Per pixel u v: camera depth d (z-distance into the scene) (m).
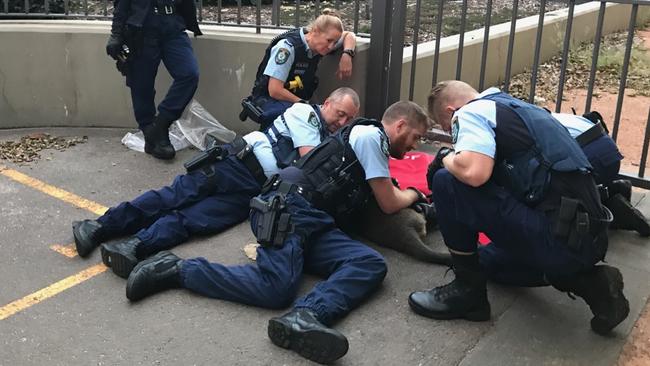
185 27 4.75
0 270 3.28
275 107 4.32
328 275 3.16
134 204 3.55
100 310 2.96
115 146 4.95
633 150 5.23
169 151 4.68
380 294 3.08
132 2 4.46
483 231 2.72
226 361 2.63
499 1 9.15
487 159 2.55
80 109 5.30
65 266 3.33
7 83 5.19
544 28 7.29
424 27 7.25
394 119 3.34
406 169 4.21
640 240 3.59
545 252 2.58
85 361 2.63
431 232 3.70
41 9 5.85
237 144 3.70
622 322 2.89
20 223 3.76
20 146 4.90
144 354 2.67
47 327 2.84
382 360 2.64
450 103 2.88
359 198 3.29
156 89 5.23
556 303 3.03
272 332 2.69
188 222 3.53
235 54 4.99
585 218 2.53
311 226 3.09
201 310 2.95
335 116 3.67
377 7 4.68
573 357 2.68
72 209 3.96
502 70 6.65
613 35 9.12
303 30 4.43
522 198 2.61
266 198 3.13
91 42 5.14
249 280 2.95
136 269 3.02
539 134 2.59
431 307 2.88
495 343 2.75
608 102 6.35
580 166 2.57
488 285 3.15
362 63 4.78
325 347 2.57
